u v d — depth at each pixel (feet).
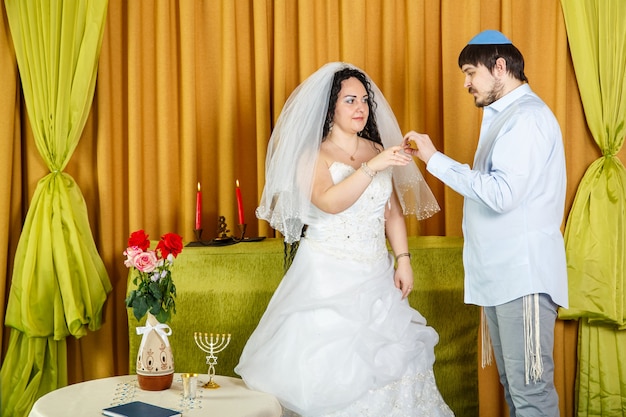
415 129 11.91
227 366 10.69
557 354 11.94
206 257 10.78
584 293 11.47
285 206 9.21
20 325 11.07
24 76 11.38
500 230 8.89
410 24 11.82
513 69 9.16
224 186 11.94
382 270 9.39
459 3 11.80
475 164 9.42
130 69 11.71
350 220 9.26
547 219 8.90
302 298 9.14
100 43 11.50
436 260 10.89
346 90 9.41
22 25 11.32
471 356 10.96
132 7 11.71
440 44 12.09
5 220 11.32
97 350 11.78
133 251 8.59
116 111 11.95
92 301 11.28
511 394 9.04
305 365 8.77
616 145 11.71
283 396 8.75
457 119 11.78
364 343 8.84
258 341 9.41
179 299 10.63
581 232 11.61
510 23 11.81
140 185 11.85
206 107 12.12
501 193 8.57
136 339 10.82
